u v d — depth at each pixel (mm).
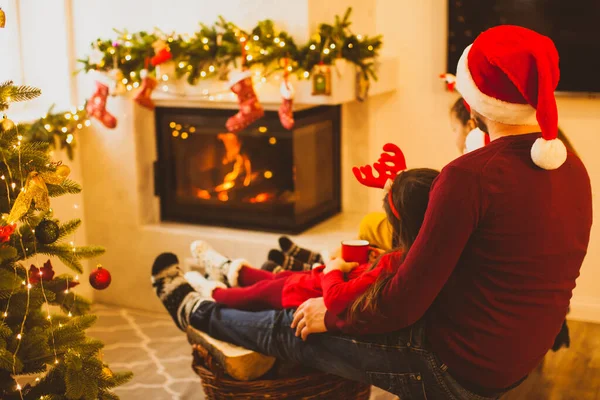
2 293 1727
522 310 1471
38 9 3346
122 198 3412
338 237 3197
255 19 3053
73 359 1716
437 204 1432
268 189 3254
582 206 1482
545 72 1359
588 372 2680
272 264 2580
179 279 2316
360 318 1607
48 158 1830
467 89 1467
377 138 3496
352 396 2143
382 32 3385
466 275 1493
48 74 3395
